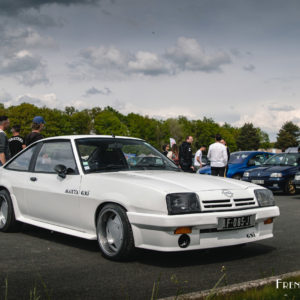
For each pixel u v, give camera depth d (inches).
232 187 194.4
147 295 141.5
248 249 216.4
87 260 189.5
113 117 4399.6
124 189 185.6
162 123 5516.7
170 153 614.5
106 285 152.4
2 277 161.8
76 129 4114.2
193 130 5378.9
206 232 178.4
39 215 235.8
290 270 175.5
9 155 343.0
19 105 3506.4
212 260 191.8
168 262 186.7
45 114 3609.7
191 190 180.4
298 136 5590.6
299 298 129.9
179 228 171.8
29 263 183.5
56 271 170.9
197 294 132.4
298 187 539.5
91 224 200.1
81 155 220.1
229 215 180.1
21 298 137.3
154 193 175.3
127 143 240.1
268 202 200.8
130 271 171.5
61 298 137.9
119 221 185.9
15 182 252.7
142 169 224.7
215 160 524.1
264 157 692.1
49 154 241.0
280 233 264.1
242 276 165.3
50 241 231.6
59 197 218.4
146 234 176.7
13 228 256.1
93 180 202.2
